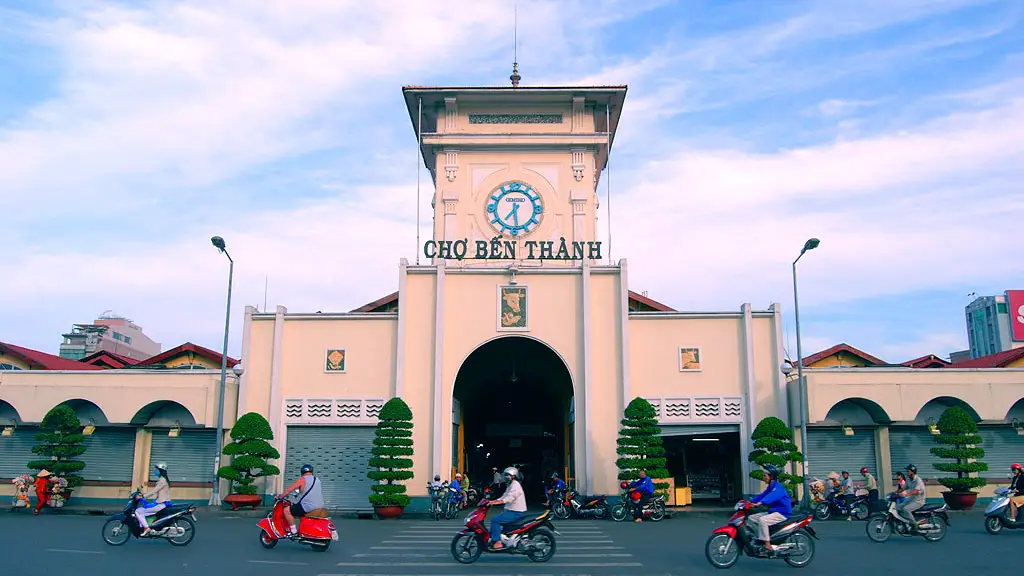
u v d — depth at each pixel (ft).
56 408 105.19
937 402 110.11
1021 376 107.45
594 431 107.65
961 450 101.60
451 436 109.40
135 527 65.98
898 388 105.70
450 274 112.47
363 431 110.32
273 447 107.14
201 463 111.45
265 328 112.78
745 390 109.60
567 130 131.64
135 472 111.14
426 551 65.16
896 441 110.52
